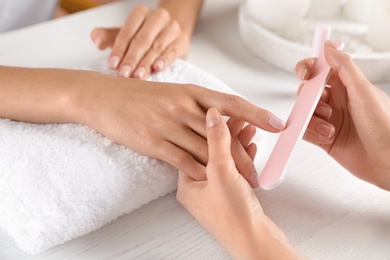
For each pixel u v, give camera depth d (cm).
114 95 55
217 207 46
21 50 72
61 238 47
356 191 54
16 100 56
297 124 49
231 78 69
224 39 77
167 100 54
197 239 49
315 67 53
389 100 53
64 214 47
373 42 70
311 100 50
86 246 48
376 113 50
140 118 53
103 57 72
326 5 76
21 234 46
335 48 51
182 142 53
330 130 55
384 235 49
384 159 52
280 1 70
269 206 52
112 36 69
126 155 52
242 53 75
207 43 76
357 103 51
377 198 53
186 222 50
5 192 48
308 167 57
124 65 63
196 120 53
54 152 51
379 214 51
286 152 47
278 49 70
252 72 71
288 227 50
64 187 48
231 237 45
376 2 67
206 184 48
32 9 96
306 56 68
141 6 72
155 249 48
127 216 51
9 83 57
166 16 71
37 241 46
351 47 70
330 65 52
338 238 49
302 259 43
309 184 55
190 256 47
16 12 95
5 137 53
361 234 49
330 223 50
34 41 74
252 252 44
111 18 80
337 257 47
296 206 52
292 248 44
